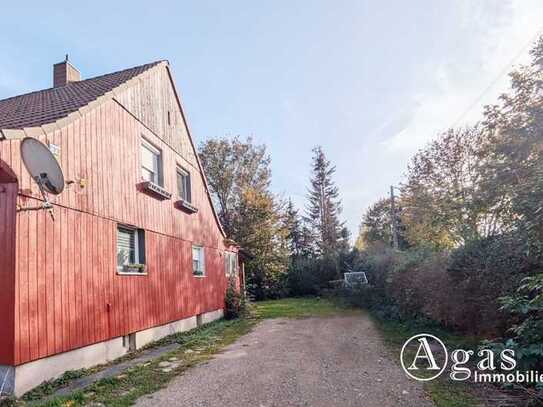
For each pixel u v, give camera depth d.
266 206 26.58
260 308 18.06
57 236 6.04
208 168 29.25
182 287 11.08
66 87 10.39
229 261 16.67
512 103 7.35
